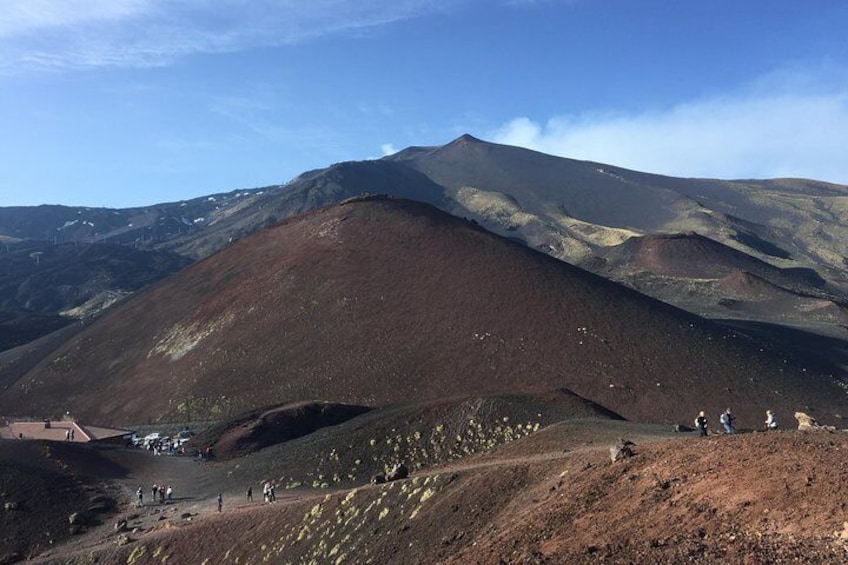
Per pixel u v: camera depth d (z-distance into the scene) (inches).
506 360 3964.1
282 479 2377.0
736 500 725.9
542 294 4581.7
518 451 1626.5
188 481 2657.5
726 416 1213.7
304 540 1501.0
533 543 871.7
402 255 5182.1
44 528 2237.9
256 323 4665.4
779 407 3617.1
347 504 1517.0
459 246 5246.1
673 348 4126.5
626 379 3777.1
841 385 4281.5
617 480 932.6
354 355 4141.2
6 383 5029.5
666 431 1579.7
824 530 609.3
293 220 6387.8
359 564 1246.3
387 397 3735.2
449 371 3917.3
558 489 1023.0
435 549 1120.2
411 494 1379.2
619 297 4805.6
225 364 4274.1
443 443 2324.1
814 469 719.7
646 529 757.9
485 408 2439.7
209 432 3275.1
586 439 1550.2
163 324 5123.0
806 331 6412.4
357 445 2434.8
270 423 3201.3
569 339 4126.5
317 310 4653.1
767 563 590.2
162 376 4379.9
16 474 2518.5
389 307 4569.4
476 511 1162.0
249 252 5949.8
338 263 5182.1
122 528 2143.2
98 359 4931.1
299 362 4146.2
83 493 2484.0
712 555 641.6
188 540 1811.0
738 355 4244.6
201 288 5511.8
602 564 719.7
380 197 6348.4
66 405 4382.4
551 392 2571.4
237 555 1637.6
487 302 4500.5
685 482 826.2
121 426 3905.0
